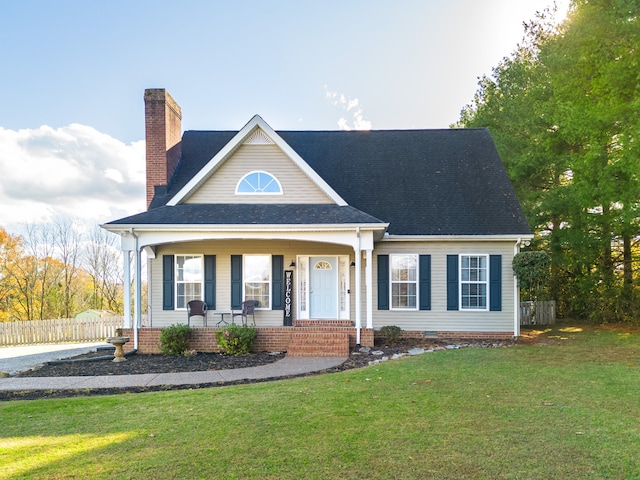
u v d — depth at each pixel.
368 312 14.42
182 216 14.81
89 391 9.52
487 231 16.02
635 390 8.06
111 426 6.46
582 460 4.95
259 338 14.45
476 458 5.02
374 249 16.56
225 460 5.04
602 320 20.33
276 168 16.30
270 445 5.48
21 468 4.90
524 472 4.66
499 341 15.44
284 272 16.67
